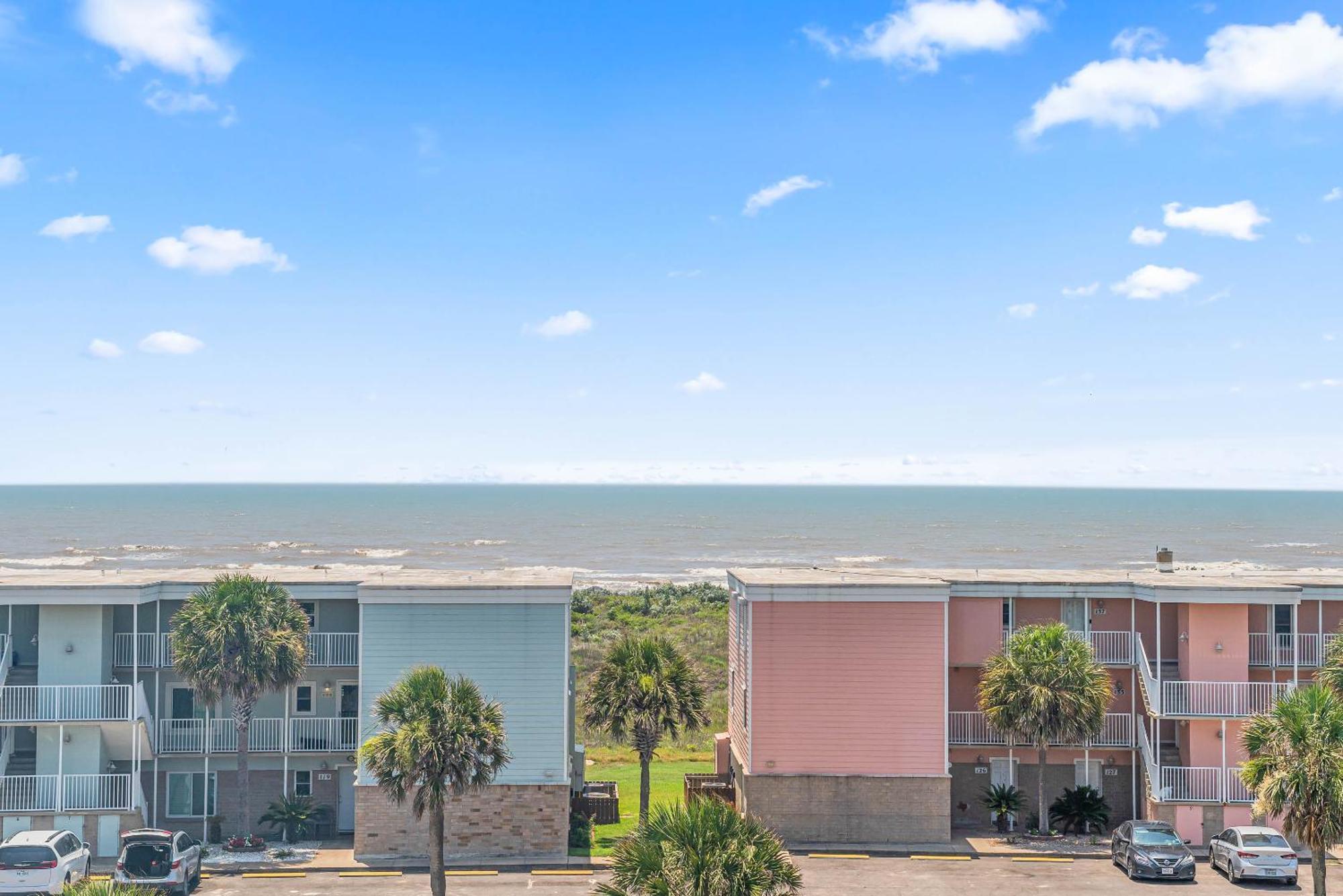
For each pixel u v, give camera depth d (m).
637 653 35.06
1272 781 24.59
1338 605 37.03
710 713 55.09
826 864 32.19
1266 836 30.83
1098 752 36.88
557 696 33.50
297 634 33.50
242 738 33.47
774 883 19.42
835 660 34.84
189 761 35.16
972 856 33.09
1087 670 33.78
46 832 29.11
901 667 34.81
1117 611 37.59
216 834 34.53
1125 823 32.50
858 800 34.47
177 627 33.38
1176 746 36.84
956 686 37.47
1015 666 33.91
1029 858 32.94
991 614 37.09
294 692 36.31
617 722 34.28
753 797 34.50
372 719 33.44
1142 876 30.50
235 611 32.72
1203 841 34.25
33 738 35.19
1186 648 35.94
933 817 34.47
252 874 31.23
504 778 33.12
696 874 19.06
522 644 33.66
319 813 35.41
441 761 26.00
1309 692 25.52
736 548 186.12
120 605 34.31
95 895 20.73
